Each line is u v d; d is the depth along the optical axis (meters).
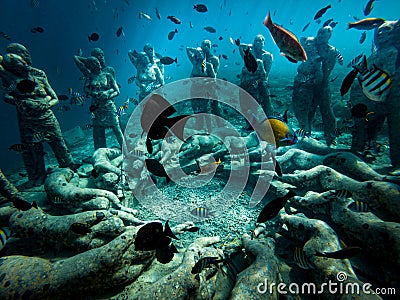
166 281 2.88
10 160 18.39
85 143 12.52
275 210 2.59
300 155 5.73
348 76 3.07
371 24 5.03
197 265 2.69
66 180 5.57
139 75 9.73
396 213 3.54
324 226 3.51
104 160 6.14
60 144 6.38
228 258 3.75
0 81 5.54
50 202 5.33
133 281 3.45
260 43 7.66
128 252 3.43
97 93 7.04
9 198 5.11
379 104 5.14
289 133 2.54
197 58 8.06
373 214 3.63
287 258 3.73
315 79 6.46
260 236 4.20
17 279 2.90
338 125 8.09
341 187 4.36
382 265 3.12
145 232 2.29
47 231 3.91
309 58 6.58
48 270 3.07
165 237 2.42
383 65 5.08
